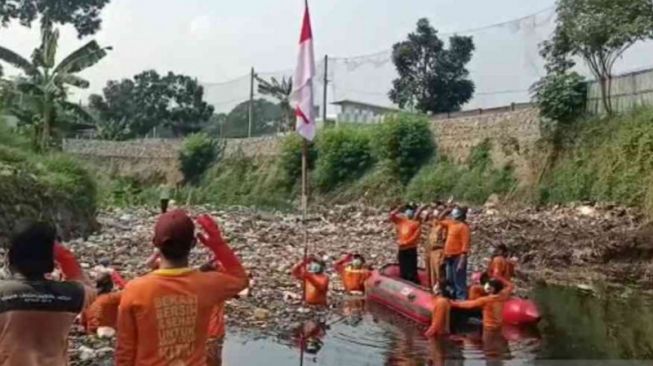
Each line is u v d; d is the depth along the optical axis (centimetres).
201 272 441
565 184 3052
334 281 1791
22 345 426
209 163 5409
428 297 1377
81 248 2017
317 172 4434
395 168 3991
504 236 2542
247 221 3184
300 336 1225
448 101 4488
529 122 3441
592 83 3203
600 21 2870
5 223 1933
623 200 2727
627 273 2105
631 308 1597
